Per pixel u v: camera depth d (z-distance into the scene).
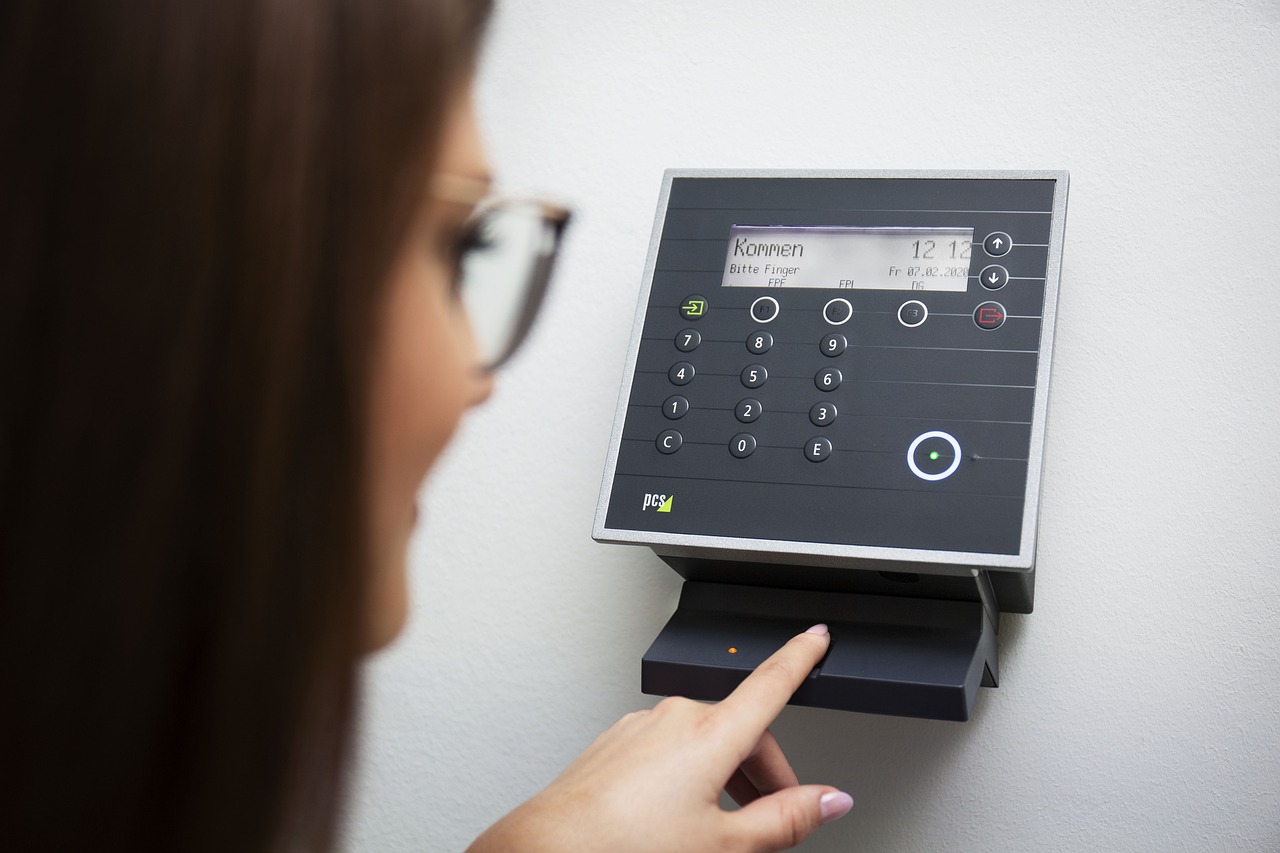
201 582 0.19
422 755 0.60
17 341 0.18
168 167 0.18
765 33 0.63
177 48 0.18
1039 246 0.48
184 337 0.18
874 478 0.45
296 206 0.18
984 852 0.51
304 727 0.21
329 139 0.19
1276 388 0.50
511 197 0.64
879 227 0.50
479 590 0.61
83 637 0.19
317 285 0.19
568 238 0.63
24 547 0.18
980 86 0.58
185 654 0.19
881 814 0.52
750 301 0.50
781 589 0.50
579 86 0.65
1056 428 0.53
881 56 0.60
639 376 0.50
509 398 0.62
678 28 0.64
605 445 0.60
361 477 0.20
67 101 0.18
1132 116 0.55
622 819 0.36
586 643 0.59
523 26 0.66
